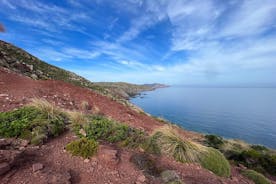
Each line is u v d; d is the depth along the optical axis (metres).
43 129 4.11
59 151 3.66
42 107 5.19
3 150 2.97
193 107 56.03
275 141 23.97
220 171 4.55
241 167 6.61
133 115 10.00
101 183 3.01
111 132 4.91
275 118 40.06
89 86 24.45
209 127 30.09
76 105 8.59
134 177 3.32
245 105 66.31
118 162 3.63
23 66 17.11
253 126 31.91
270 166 7.22
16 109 5.11
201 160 4.70
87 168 3.29
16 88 8.06
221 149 8.73
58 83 10.62
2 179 2.55
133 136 4.93
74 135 4.50
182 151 4.72
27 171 2.81
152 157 4.36
